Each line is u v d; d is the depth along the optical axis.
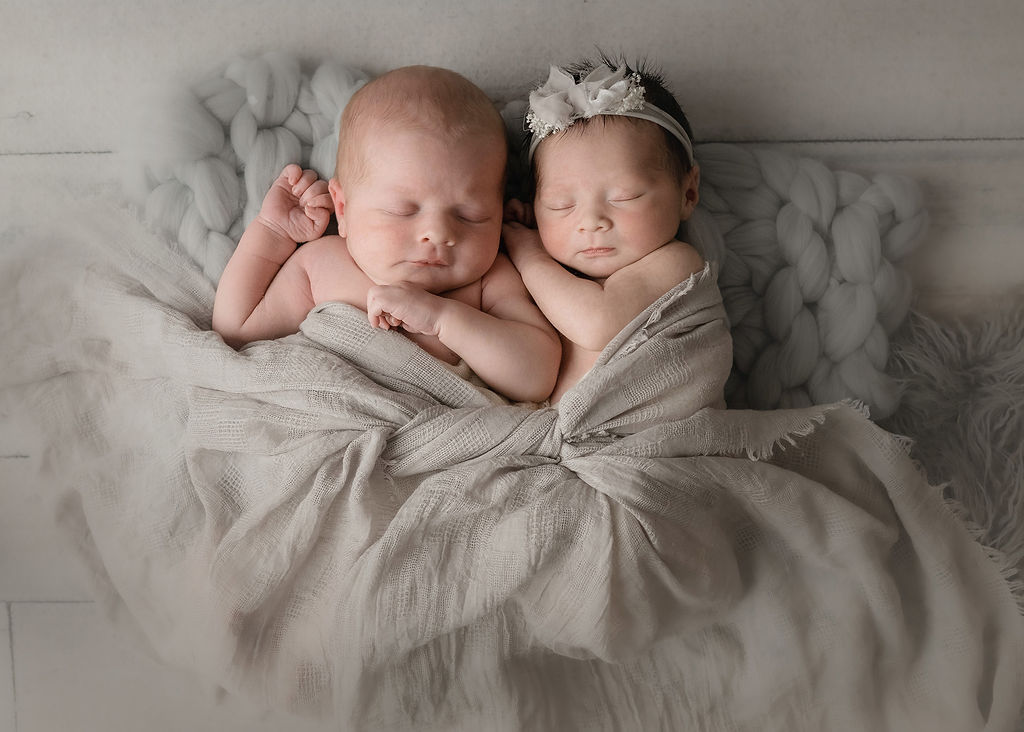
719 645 1.29
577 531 1.17
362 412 1.23
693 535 1.22
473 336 1.25
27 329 1.38
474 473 1.19
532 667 1.26
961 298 1.52
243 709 1.26
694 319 1.27
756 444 1.26
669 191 1.29
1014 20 1.49
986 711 1.32
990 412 1.45
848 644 1.28
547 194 1.29
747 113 1.50
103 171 1.47
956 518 1.32
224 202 1.36
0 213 1.47
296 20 1.46
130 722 1.40
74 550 1.34
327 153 1.39
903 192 1.43
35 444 1.35
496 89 1.47
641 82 1.30
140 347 1.32
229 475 1.25
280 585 1.21
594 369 1.23
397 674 1.20
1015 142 1.51
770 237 1.41
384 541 1.17
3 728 1.42
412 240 1.25
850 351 1.40
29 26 1.44
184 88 1.37
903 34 1.49
